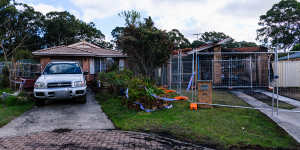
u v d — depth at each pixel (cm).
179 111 538
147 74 903
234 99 725
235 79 1066
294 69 1091
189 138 354
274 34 2992
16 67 1030
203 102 577
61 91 592
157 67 966
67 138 359
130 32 859
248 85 1062
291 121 426
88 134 381
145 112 538
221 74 1091
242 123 420
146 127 416
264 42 3152
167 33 866
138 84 679
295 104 621
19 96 692
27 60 1803
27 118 498
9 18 3019
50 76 652
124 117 493
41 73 694
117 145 327
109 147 318
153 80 900
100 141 344
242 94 862
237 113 505
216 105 608
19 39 3231
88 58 1448
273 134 357
